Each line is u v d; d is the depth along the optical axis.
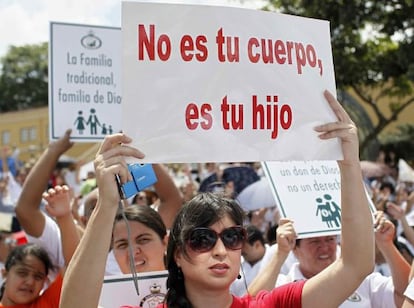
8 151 15.98
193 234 2.06
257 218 6.71
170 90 2.09
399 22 13.63
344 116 2.28
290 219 3.46
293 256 4.02
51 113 4.61
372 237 2.15
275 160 2.20
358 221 2.14
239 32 2.19
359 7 13.62
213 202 2.11
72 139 4.61
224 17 2.17
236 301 2.13
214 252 2.05
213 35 2.15
